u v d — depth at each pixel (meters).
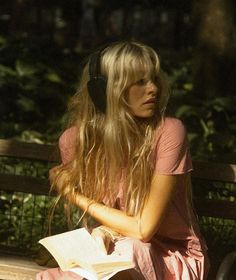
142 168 5.66
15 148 7.08
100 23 32.38
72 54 19.25
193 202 6.73
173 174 5.66
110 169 5.76
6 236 8.49
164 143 5.68
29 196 9.02
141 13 34.44
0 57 16.89
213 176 6.57
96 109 5.85
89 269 5.34
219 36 13.34
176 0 20.33
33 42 18.83
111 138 5.69
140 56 5.64
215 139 11.20
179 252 5.82
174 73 17.55
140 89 5.66
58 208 7.78
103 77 5.70
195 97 13.30
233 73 13.36
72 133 6.00
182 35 29.84
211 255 6.86
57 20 31.12
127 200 5.76
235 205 6.64
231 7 13.38
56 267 6.18
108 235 5.69
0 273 6.48
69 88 15.89
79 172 5.92
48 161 7.07
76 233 5.72
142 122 5.76
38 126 14.08
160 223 5.68
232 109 12.66
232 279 6.03
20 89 14.98
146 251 5.57
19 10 28.31
